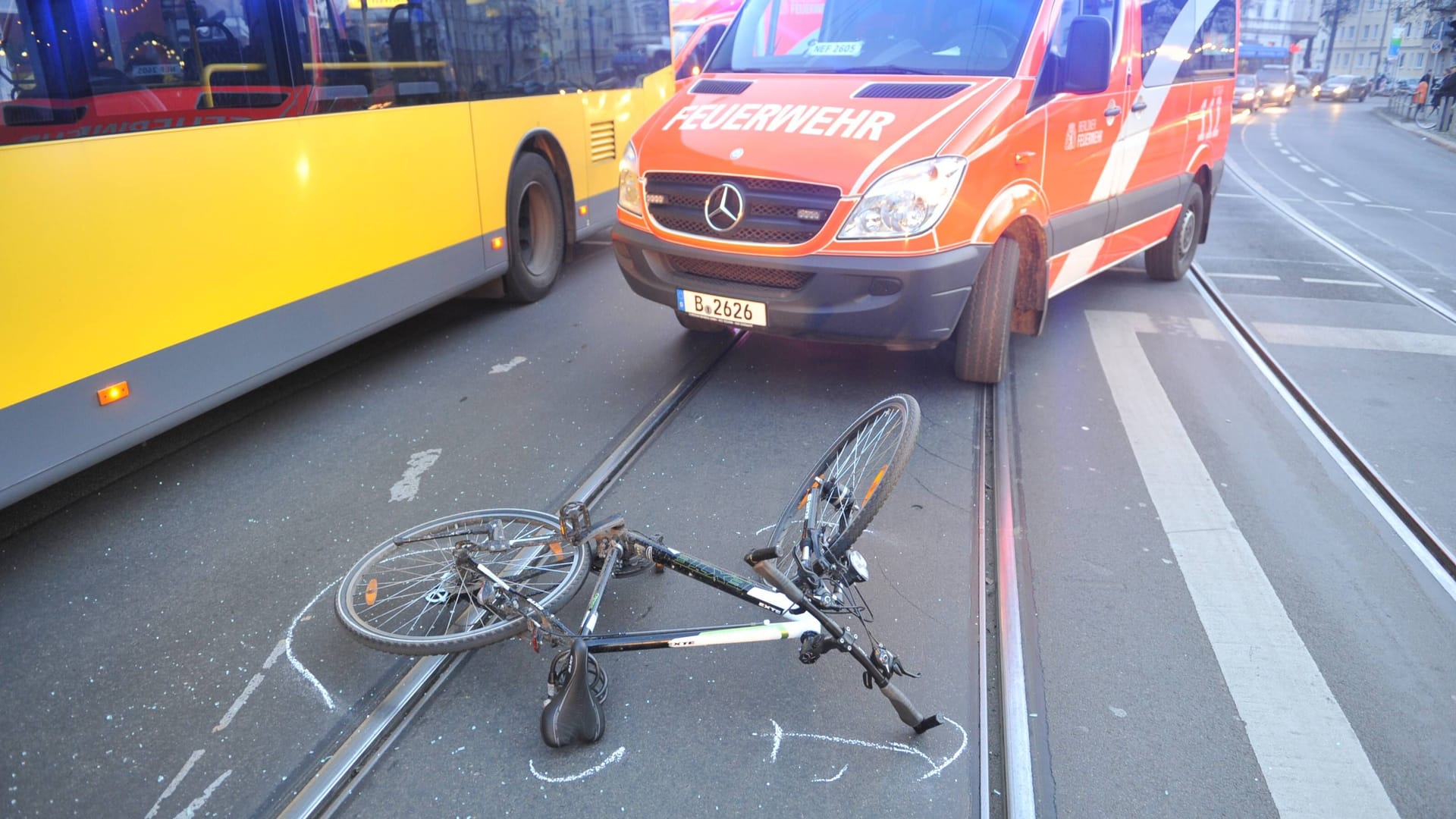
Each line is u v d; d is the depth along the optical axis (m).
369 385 5.16
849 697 2.82
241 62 4.14
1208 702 2.82
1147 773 2.55
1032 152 4.78
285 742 2.63
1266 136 27.53
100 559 3.51
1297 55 60.91
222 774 2.53
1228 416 4.93
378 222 5.09
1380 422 4.89
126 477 4.13
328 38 4.64
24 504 3.89
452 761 2.57
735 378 5.25
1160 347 6.04
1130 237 6.46
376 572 3.36
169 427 3.95
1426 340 6.33
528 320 6.33
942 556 3.54
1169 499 4.02
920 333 4.46
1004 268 4.80
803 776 2.52
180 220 3.88
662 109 5.18
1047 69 4.92
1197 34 6.95
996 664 2.99
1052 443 4.54
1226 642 3.10
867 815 2.39
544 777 2.51
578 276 7.55
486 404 4.89
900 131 4.41
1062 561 3.54
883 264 4.29
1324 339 6.31
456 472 4.16
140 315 3.75
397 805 2.42
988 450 4.43
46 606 3.23
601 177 7.87
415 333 6.07
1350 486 4.19
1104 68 4.86
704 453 4.33
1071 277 5.71
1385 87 59.69
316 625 3.13
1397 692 2.89
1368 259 9.18
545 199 6.88
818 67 5.16
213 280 4.07
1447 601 3.36
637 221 4.91
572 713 2.53
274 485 4.05
